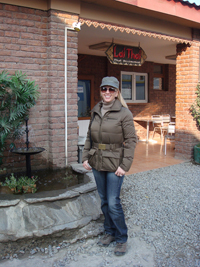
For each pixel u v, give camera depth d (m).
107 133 3.00
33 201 3.28
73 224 3.38
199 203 4.54
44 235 3.18
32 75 4.54
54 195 3.44
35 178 4.25
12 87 4.04
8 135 4.43
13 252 3.13
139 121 10.77
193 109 7.11
